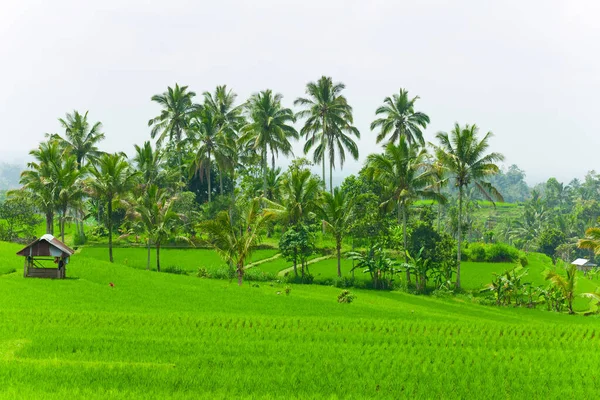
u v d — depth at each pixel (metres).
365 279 57.34
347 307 36.88
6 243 60.72
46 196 64.94
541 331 29.30
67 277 42.12
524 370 20.56
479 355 22.91
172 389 17.44
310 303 37.66
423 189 60.44
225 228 50.12
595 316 46.06
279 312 33.75
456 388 18.22
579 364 21.56
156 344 22.94
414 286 56.25
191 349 22.33
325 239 74.38
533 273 66.19
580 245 50.03
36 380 17.58
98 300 34.00
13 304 31.03
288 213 59.69
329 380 18.84
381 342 25.56
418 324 29.97
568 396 17.88
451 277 58.41
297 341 24.98
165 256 67.62
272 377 18.92
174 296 37.25
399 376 19.42
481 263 69.69
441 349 23.97
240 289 42.72
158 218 60.03
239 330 26.69
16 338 23.12
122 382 17.80
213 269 58.09
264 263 65.44
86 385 17.36
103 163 63.72
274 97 76.00
